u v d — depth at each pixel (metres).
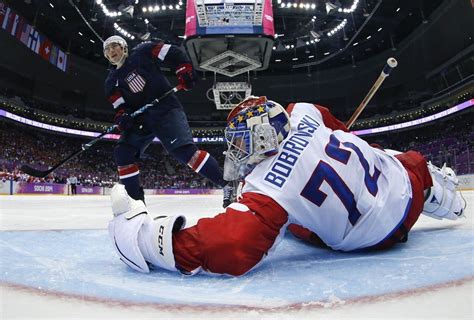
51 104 31.39
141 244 1.63
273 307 1.15
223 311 1.12
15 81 28.42
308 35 26.62
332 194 1.75
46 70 29.86
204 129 36.72
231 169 1.92
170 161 35.50
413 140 32.34
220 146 37.75
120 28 25.55
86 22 23.62
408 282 1.37
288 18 24.80
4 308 1.13
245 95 15.15
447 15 24.45
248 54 11.12
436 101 29.34
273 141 1.77
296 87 35.41
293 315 1.07
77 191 23.73
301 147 1.81
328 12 22.78
